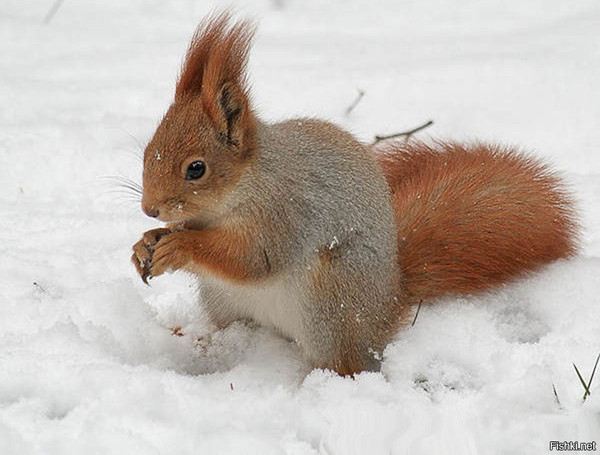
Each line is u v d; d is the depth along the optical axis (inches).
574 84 569.3
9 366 327.6
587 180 478.3
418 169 449.4
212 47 343.9
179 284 413.4
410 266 392.2
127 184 486.9
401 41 650.2
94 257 418.9
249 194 345.4
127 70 611.5
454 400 316.5
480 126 541.0
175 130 336.2
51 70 612.1
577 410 305.3
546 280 392.2
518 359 338.3
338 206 354.6
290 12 707.4
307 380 341.4
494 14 690.8
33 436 295.9
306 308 355.6
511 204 408.2
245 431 299.4
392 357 353.4
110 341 353.1
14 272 399.5
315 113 553.6
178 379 326.6
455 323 370.6
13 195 478.0
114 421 300.5
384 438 297.7
